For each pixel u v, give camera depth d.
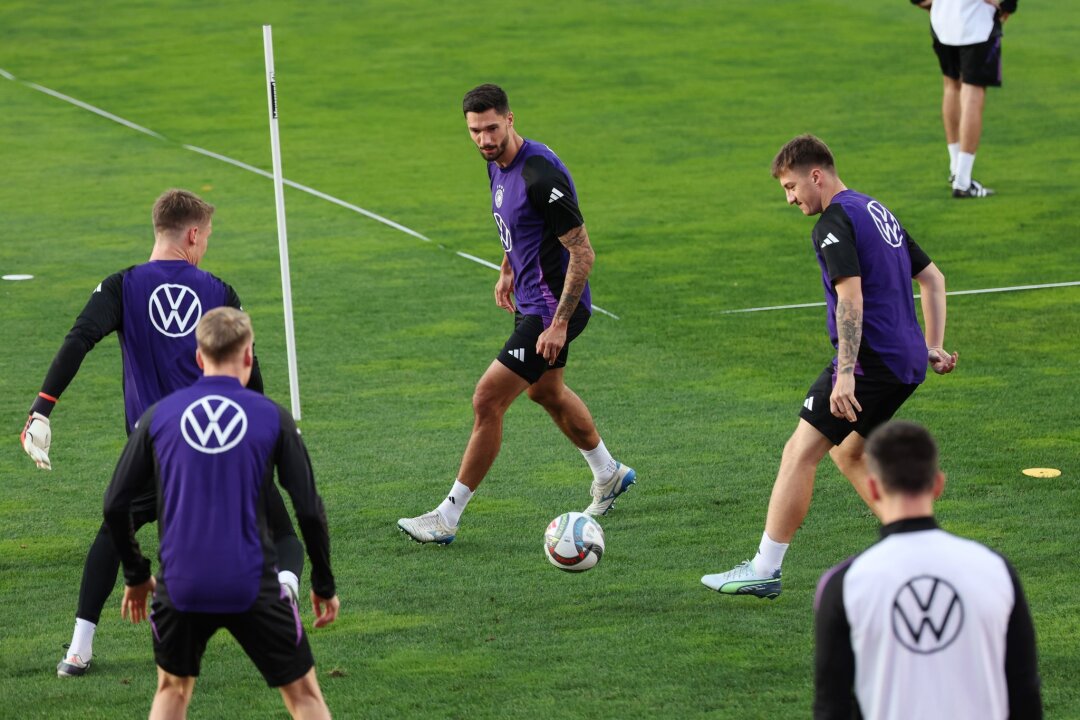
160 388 19.28
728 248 46.97
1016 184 54.53
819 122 67.12
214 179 59.00
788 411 31.12
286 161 62.25
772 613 21.00
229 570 14.94
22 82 79.81
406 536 24.58
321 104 73.75
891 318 20.81
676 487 26.67
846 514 25.11
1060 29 86.44
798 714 17.58
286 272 30.97
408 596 21.97
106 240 49.41
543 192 23.31
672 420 30.64
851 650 11.48
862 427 21.19
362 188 57.06
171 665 15.55
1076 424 29.52
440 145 64.75
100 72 82.25
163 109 73.25
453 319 39.66
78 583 22.72
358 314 40.25
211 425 15.11
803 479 20.92
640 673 18.94
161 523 15.22
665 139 64.75
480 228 50.56
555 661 19.41
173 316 19.23
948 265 43.84
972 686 11.29
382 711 17.97
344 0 100.19
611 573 22.77
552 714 17.77
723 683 18.58
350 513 25.72
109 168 61.22
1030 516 24.48
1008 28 87.00
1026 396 31.53
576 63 81.25
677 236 48.75
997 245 46.00
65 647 20.28
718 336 37.25
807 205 21.36
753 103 71.44
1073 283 41.34
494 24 91.94
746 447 28.81
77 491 27.00
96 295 19.06
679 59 81.56
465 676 18.97
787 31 87.94
